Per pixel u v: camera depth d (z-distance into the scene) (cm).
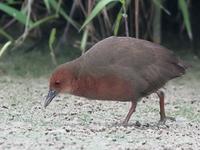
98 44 1178
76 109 1330
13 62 1739
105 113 1303
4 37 1831
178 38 1912
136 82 1150
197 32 1897
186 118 1277
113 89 1148
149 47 1183
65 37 1817
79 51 1808
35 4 1733
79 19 1809
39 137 1082
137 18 1605
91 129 1145
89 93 1160
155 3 1655
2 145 1034
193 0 1892
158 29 1706
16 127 1151
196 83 1622
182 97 1483
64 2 1783
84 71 1152
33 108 1328
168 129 1170
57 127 1159
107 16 1641
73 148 1020
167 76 1181
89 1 1588
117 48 1165
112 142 1062
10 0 1656
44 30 1847
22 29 1814
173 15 1903
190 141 1090
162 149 1031
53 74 1173
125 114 1299
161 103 1215
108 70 1144
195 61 1783
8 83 1569
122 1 1458
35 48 1830
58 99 1416
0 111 1291
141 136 1109
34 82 1583
